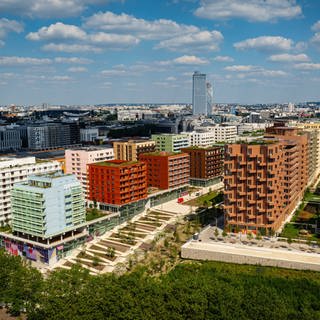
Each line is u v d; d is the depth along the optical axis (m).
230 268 181.88
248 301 133.25
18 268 163.75
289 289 157.00
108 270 187.50
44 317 132.00
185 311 129.25
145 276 172.62
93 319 126.25
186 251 198.12
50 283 150.00
